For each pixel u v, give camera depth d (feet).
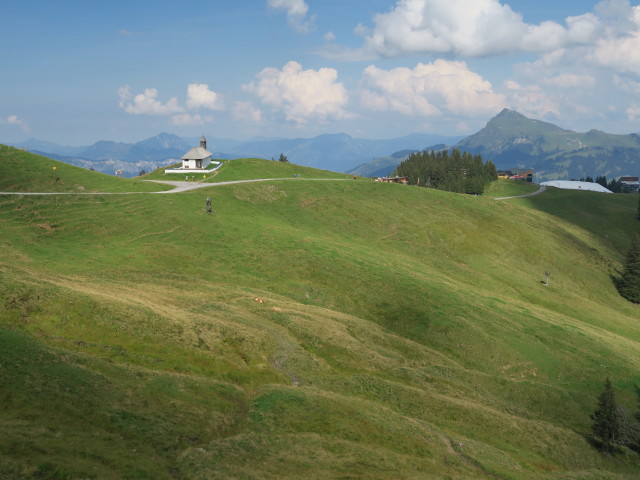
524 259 431.43
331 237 372.38
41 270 193.77
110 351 132.98
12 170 308.40
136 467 81.66
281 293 242.58
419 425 141.49
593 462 162.30
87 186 320.09
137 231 270.05
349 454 109.19
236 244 285.43
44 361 112.98
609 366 233.35
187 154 506.07
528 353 232.12
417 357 204.54
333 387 154.40
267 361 160.66
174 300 192.44
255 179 468.75
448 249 403.13
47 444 80.33
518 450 151.12
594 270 452.35
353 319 224.53
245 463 94.89
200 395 123.54
